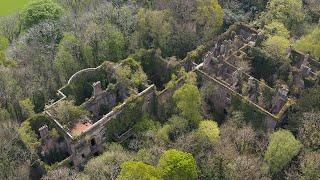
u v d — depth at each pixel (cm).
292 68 12356
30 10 14850
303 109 10938
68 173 9944
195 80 11800
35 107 12406
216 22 14038
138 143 10856
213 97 12150
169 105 11862
